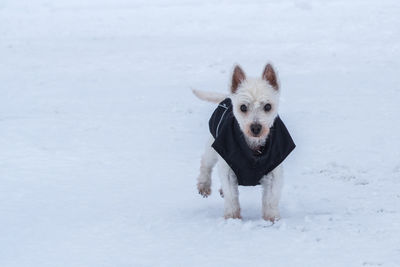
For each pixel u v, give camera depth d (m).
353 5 28.86
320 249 5.47
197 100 14.06
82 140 10.85
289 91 14.65
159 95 14.77
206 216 6.86
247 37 23.03
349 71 16.88
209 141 7.35
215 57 19.66
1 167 9.27
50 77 17.61
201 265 5.19
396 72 16.42
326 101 13.38
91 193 7.92
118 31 25.45
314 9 28.42
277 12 28.14
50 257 5.59
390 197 7.44
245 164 6.39
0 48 22.81
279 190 6.58
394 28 23.33
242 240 5.84
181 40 22.98
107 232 6.29
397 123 11.25
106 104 13.95
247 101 6.29
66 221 6.75
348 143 10.08
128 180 8.52
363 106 12.74
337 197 7.55
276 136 6.41
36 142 10.76
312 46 20.89
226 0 32.34
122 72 18.00
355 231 5.98
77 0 34.88
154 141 10.69
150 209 7.18
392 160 9.12
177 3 32.25
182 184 8.31
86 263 5.38
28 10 31.95
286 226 6.25
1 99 14.87
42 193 7.96
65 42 23.56
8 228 6.55
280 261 5.20
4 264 5.45
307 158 9.34
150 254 5.55
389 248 5.43
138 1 33.66
